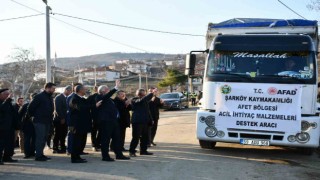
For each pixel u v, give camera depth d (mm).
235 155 10828
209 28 11023
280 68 9914
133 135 10320
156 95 12609
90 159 9805
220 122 10109
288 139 9766
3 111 9117
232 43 10266
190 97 48094
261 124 9883
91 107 9352
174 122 22078
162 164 9203
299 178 8234
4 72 59375
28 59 60844
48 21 18328
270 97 9859
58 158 10047
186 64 11078
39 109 9555
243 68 10086
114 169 8477
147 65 142750
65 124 10945
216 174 8273
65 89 11039
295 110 9742
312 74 9773
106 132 9516
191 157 10297
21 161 9547
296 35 10008
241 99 10008
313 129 9648
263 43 10109
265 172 8688
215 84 10203
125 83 94750
